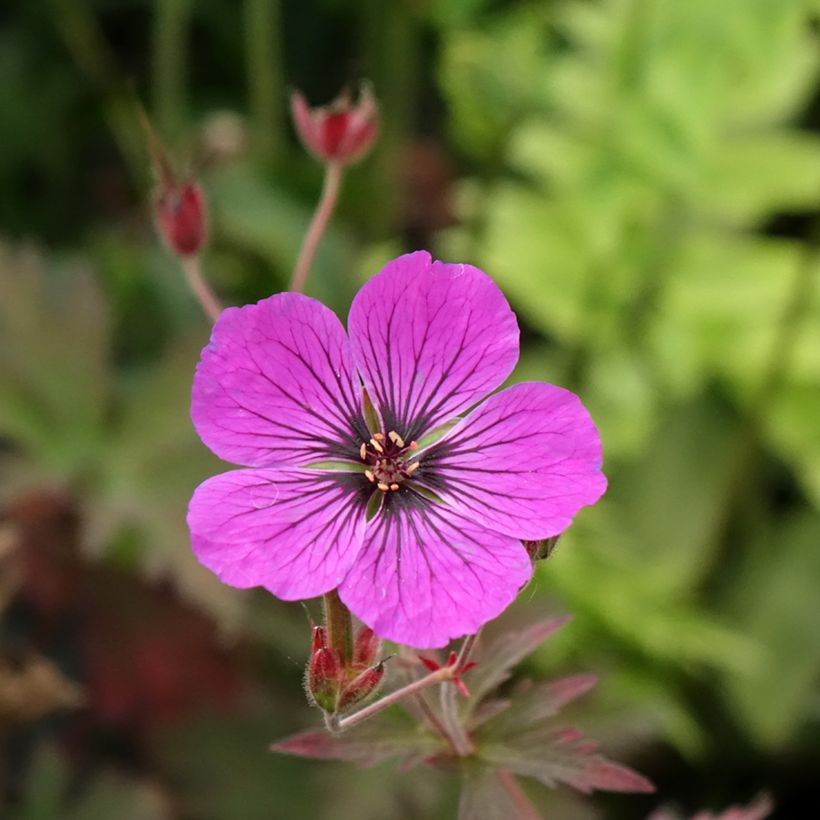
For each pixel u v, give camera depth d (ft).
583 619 1.03
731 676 1.07
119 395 0.98
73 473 0.96
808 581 1.09
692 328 1.18
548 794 0.92
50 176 1.36
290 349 0.67
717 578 1.13
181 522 0.94
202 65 1.44
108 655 1.03
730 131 1.25
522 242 1.22
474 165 1.41
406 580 0.65
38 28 1.38
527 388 0.67
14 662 0.93
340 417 0.68
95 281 0.99
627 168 1.15
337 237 1.20
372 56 1.33
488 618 0.64
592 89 1.16
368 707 0.67
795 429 1.13
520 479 0.67
